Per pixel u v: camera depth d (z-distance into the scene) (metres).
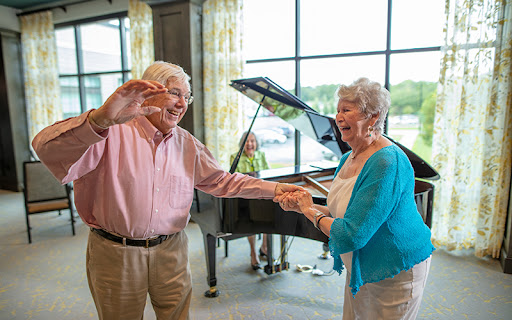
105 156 1.24
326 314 2.47
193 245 3.78
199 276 3.07
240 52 4.36
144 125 1.31
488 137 3.21
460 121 3.32
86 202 1.30
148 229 1.32
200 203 2.65
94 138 0.99
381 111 1.33
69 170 1.08
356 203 1.24
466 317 2.42
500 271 3.11
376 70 3.96
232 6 4.29
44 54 6.08
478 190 3.43
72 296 2.76
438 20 3.51
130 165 1.26
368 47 3.96
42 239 4.03
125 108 0.97
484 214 3.32
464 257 3.40
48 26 5.97
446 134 3.43
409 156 2.14
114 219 1.26
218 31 4.35
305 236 2.11
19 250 3.70
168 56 4.38
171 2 4.20
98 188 1.26
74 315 2.50
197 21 4.30
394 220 1.28
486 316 2.43
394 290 1.32
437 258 3.39
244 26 4.32
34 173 3.95
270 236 3.01
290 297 2.71
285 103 2.41
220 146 4.55
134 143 1.29
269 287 2.87
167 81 1.27
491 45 3.15
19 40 6.33
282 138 5.23
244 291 2.80
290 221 2.16
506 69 3.06
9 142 6.38
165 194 1.35
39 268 3.27
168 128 1.33
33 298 2.73
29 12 6.06
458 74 3.33
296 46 4.33
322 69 4.27
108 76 5.95
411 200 1.34
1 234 4.19
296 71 4.40
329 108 4.36
